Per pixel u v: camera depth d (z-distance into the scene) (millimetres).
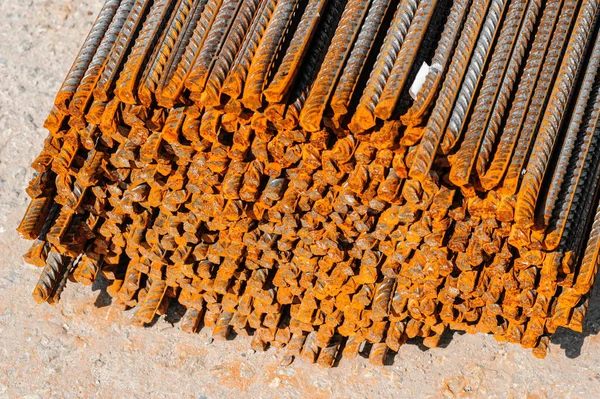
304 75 721
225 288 810
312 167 743
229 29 733
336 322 812
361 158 729
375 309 791
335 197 757
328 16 736
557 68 737
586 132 747
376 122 714
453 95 710
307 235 772
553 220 730
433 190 722
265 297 809
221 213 771
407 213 743
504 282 764
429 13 721
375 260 777
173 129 742
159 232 796
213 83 718
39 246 817
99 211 796
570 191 735
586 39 744
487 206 721
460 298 789
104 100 744
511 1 744
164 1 751
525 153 712
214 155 752
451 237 753
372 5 733
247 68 718
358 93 719
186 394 828
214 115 736
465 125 715
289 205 758
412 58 709
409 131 711
